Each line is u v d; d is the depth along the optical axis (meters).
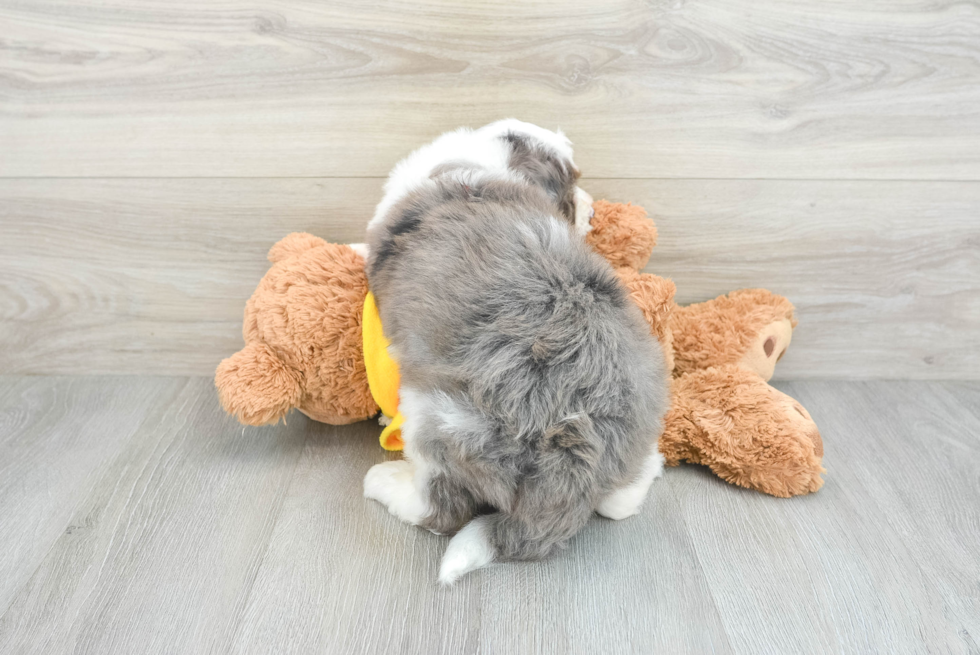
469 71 1.34
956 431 1.44
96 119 1.36
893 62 1.33
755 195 1.45
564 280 0.96
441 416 0.94
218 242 1.48
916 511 1.22
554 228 1.02
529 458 0.93
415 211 1.08
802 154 1.41
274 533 1.14
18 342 1.56
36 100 1.34
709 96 1.36
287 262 1.29
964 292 1.53
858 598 1.04
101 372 1.60
